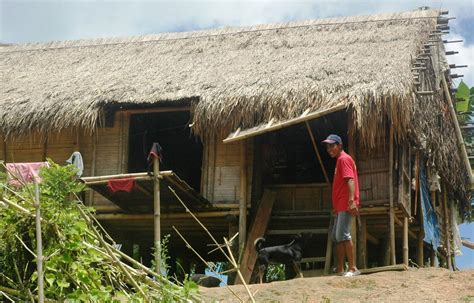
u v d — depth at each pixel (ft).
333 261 41.63
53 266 19.27
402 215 41.06
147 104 43.57
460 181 55.77
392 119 38.42
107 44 54.19
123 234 47.50
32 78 49.52
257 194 43.14
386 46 44.65
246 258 41.16
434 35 48.37
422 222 44.73
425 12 49.37
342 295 26.58
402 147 40.06
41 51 55.06
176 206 42.91
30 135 43.62
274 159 45.65
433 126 47.34
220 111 40.88
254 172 43.37
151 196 40.60
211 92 41.96
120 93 43.91
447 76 53.26
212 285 34.50
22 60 54.03
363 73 40.78
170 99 42.57
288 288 27.63
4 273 20.27
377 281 28.30
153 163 35.50
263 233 42.06
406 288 26.86
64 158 45.91
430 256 52.31
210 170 43.86
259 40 49.85
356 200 32.60
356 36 47.19
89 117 42.91
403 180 39.86
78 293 19.13
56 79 48.32
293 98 40.04
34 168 30.89
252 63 45.85
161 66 48.06
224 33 51.78
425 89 45.83
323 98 39.60
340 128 45.47
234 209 43.01
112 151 45.44
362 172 40.22
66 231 19.88
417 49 44.45
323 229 42.06
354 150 40.29
